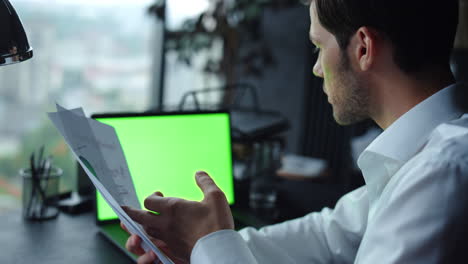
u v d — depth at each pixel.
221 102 3.14
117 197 0.80
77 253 1.12
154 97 3.00
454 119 0.75
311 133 3.57
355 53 0.80
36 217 1.31
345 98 0.84
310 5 0.90
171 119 1.35
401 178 0.72
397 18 0.74
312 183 1.76
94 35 2.71
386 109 0.81
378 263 0.64
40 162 1.34
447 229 0.59
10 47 0.84
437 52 0.76
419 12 0.74
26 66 2.55
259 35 3.19
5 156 2.52
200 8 2.93
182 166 1.35
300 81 3.65
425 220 0.61
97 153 0.82
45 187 1.31
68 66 2.66
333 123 3.43
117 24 2.77
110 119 1.26
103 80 2.79
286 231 1.11
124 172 0.86
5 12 0.84
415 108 0.77
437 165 0.63
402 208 0.64
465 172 0.61
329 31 0.82
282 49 3.69
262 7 3.03
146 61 2.95
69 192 1.47
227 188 1.44
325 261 1.09
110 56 2.78
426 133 0.76
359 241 1.07
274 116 2.06
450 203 0.60
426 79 0.77
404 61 0.76
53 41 2.58
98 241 1.20
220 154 1.42
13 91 2.54
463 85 0.79
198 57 3.05
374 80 0.80
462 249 0.59
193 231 0.74
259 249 1.06
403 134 0.78
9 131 2.54
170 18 2.91
